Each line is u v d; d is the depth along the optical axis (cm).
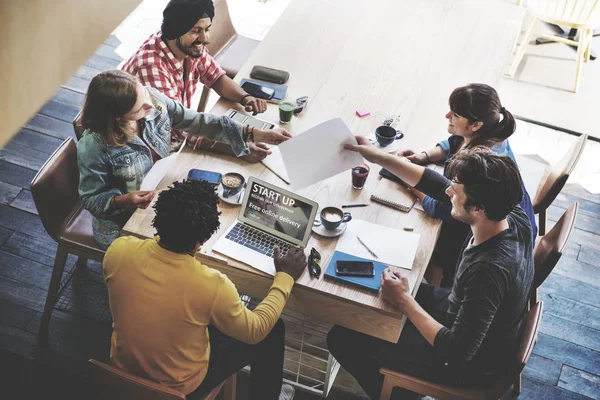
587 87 434
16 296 296
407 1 351
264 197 216
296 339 269
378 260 214
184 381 185
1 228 323
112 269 176
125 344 178
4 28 34
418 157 255
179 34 259
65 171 251
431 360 212
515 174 180
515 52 459
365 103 283
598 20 397
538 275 227
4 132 33
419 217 232
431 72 302
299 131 265
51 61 36
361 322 209
